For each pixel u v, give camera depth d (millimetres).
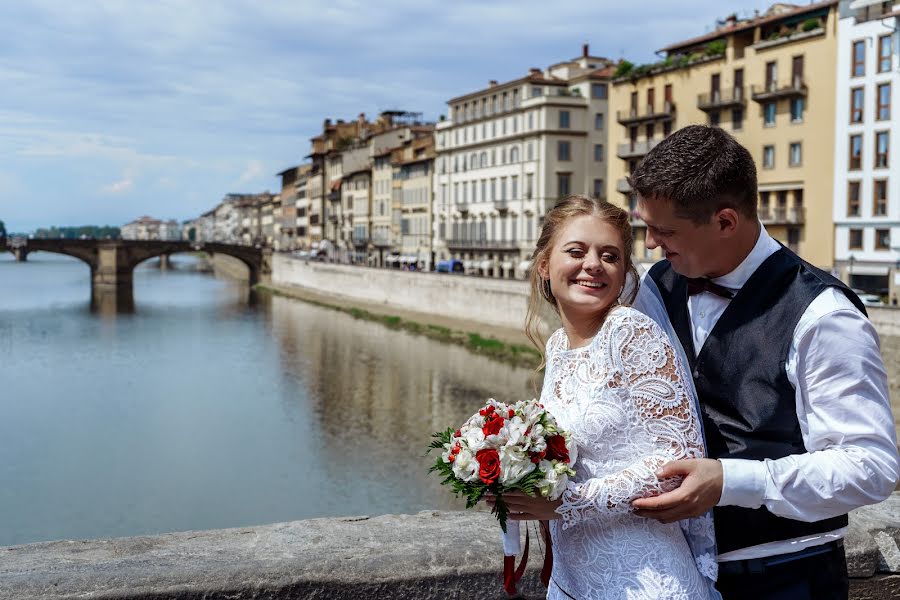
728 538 2375
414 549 3182
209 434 30234
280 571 2947
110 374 43531
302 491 23250
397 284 73438
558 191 67938
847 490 2088
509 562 2697
